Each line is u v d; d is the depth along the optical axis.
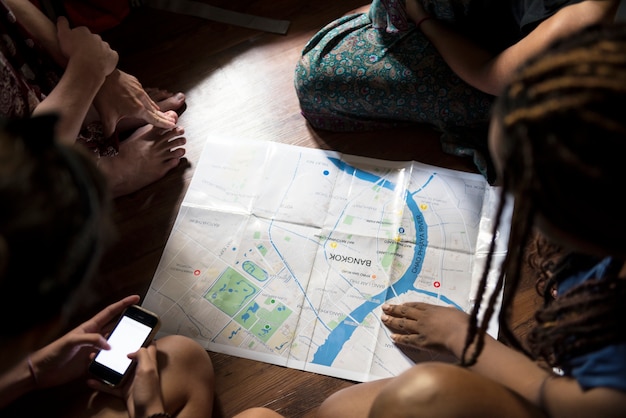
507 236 1.27
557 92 0.55
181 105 1.51
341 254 1.28
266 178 1.39
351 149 1.42
